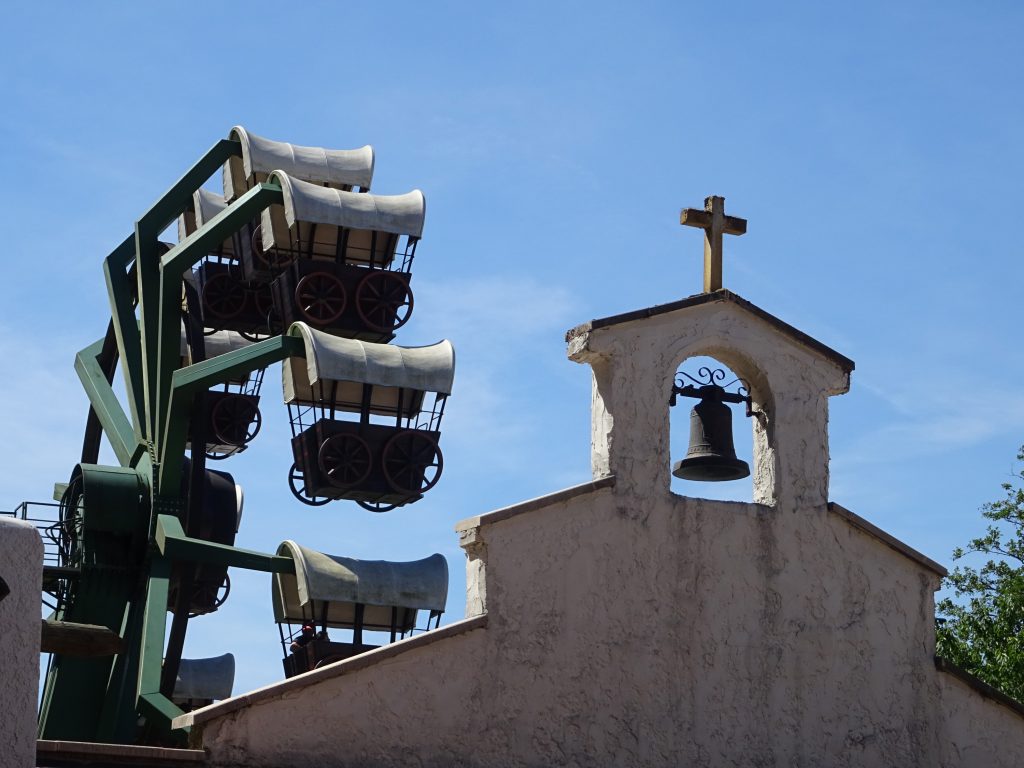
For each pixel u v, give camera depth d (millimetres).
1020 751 26641
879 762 25703
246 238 49344
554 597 24453
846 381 27141
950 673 26547
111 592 39438
